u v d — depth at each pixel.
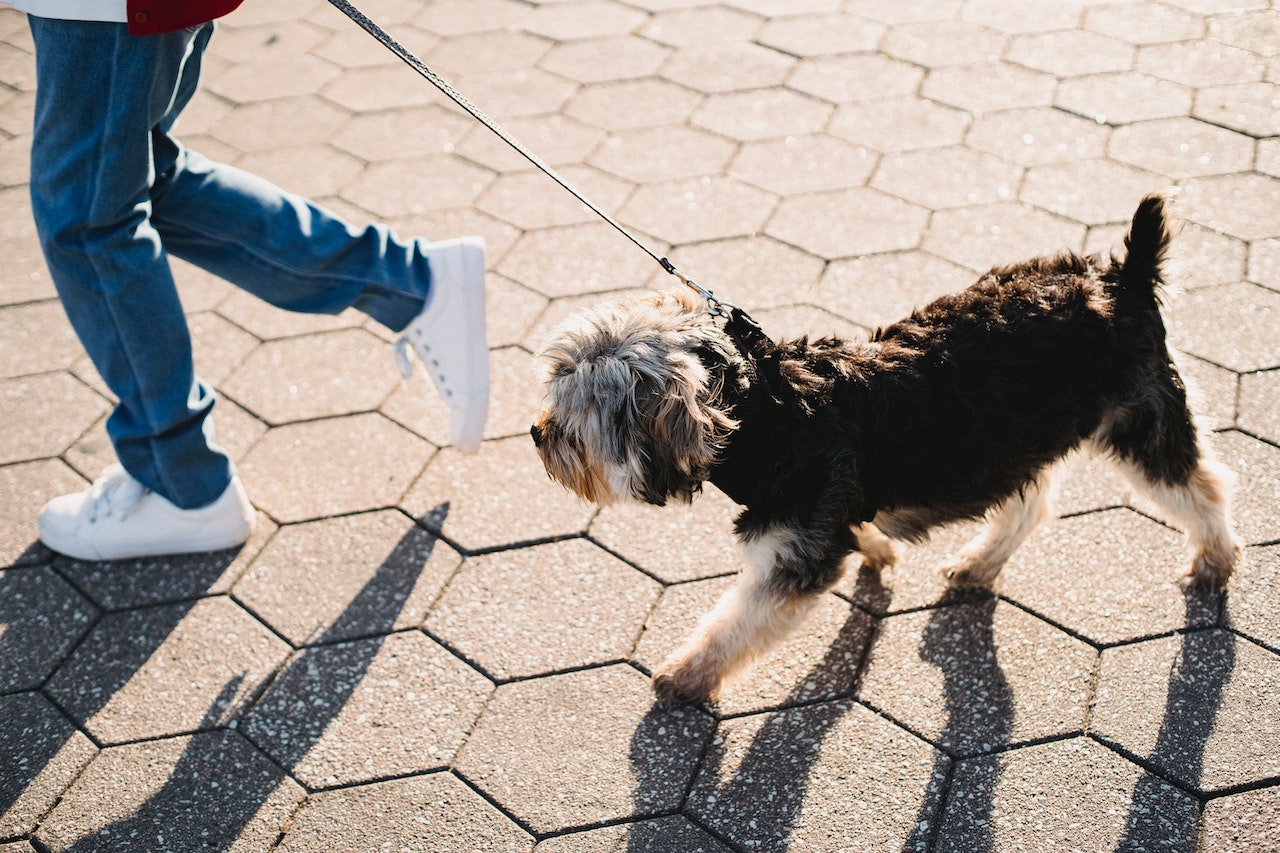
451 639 2.88
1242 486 3.05
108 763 2.62
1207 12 5.11
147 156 2.58
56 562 3.14
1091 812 2.37
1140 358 2.51
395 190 4.50
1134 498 3.09
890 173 4.34
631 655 2.82
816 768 2.52
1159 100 4.57
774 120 4.71
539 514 3.20
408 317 3.12
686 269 3.98
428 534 3.17
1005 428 2.42
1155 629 2.74
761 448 2.38
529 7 5.72
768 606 2.53
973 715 2.60
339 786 2.55
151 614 2.98
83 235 2.59
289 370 3.74
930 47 5.08
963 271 3.85
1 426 3.57
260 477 3.37
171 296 2.78
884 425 2.41
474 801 2.51
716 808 2.46
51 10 2.32
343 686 2.78
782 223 4.16
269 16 5.81
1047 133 4.45
